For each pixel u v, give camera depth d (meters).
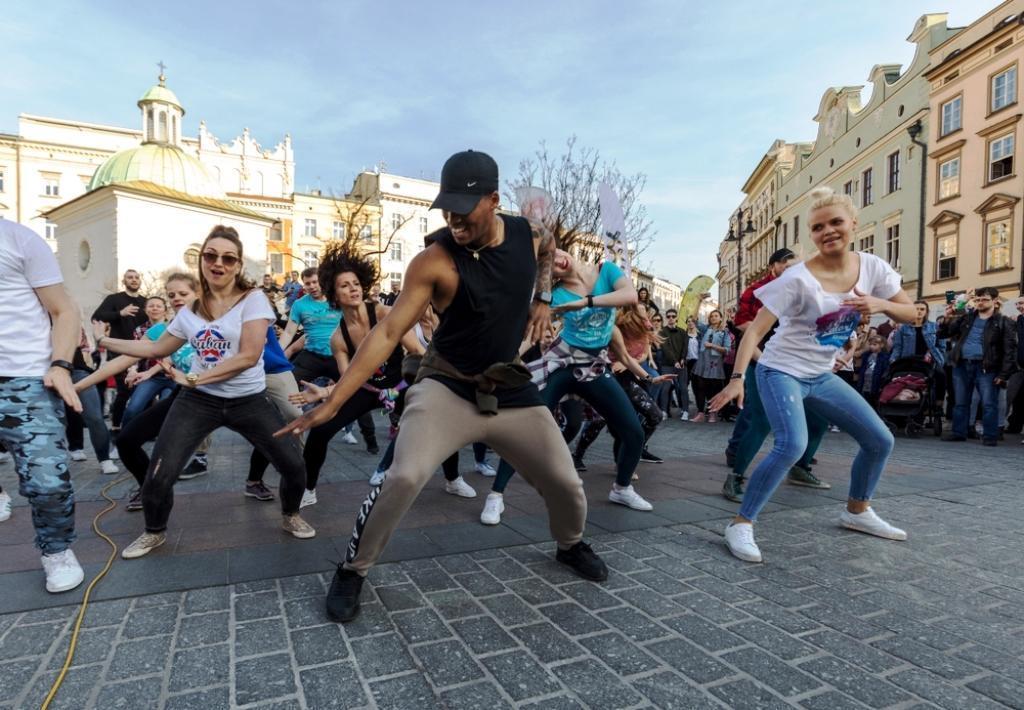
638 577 2.93
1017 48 22.34
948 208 25.52
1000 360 7.56
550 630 2.38
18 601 2.60
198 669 2.07
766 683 2.01
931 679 2.04
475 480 5.20
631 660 2.15
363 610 2.55
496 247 2.43
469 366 2.55
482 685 1.99
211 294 3.35
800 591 2.77
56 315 2.77
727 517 3.99
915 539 3.54
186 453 3.22
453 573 2.97
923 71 26.67
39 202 48.78
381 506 2.39
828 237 3.30
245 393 3.34
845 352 6.18
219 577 2.88
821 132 37.00
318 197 50.31
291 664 2.11
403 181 54.16
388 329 2.35
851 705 1.89
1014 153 22.56
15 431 2.65
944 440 8.29
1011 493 4.71
